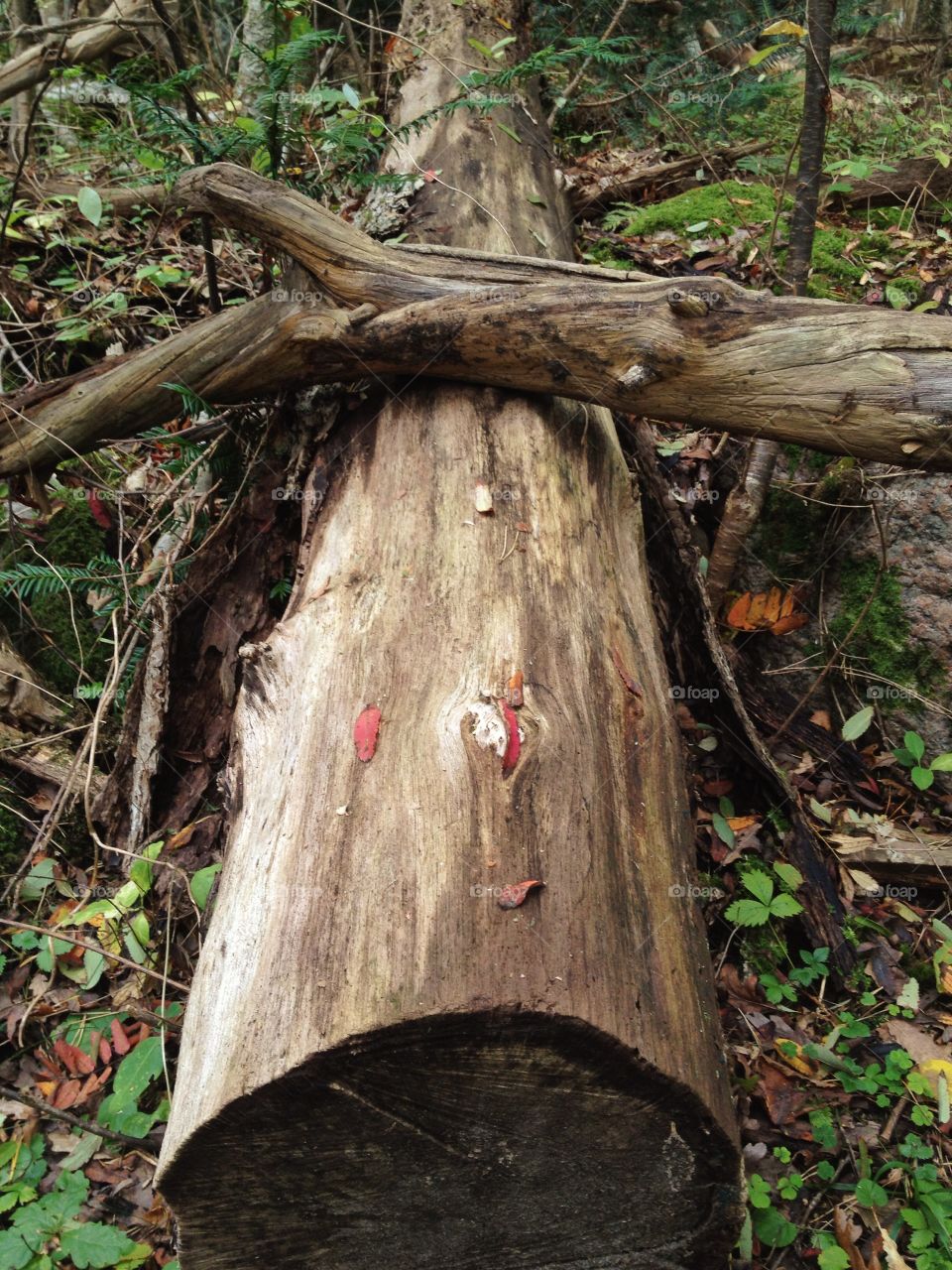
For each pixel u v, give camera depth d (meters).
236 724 0.80
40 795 1.09
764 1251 0.80
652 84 1.74
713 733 1.14
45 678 1.20
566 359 0.94
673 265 1.56
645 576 0.99
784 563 1.29
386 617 0.80
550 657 0.76
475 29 1.58
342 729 0.72
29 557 1.26
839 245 1.57
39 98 1.32
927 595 1.21
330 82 1.78
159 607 1.06
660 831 0.74
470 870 0.62
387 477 0.94
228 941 0.66
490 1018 0.56
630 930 0.64
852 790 1.17
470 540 0.85
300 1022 0.58
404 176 1.22
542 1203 0.66
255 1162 0.62
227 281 1.54
